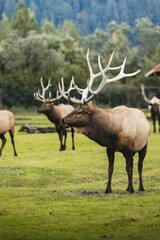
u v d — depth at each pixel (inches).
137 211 1320.1
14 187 1713.8
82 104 1508.4
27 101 7194.9
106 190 1551.4
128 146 1519.4
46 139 3388.3
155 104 3727.9
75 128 1517.0
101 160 2268.7
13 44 7632.9
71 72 7568.9
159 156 2351.1
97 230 1179.9
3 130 2492.6
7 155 2566.4
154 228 1182.9
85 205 1395.2
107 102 7524.6
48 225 1224.2
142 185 1584.6
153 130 3924.7
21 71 7500.0
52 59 7578.7
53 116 2790.4
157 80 7583.7
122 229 1182.3
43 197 1512.1
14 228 1206.3
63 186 1729.8
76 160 2292.1
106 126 1501.0
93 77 1553.9
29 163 2228.1
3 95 7121.1
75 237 1136.8
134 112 1550.2
